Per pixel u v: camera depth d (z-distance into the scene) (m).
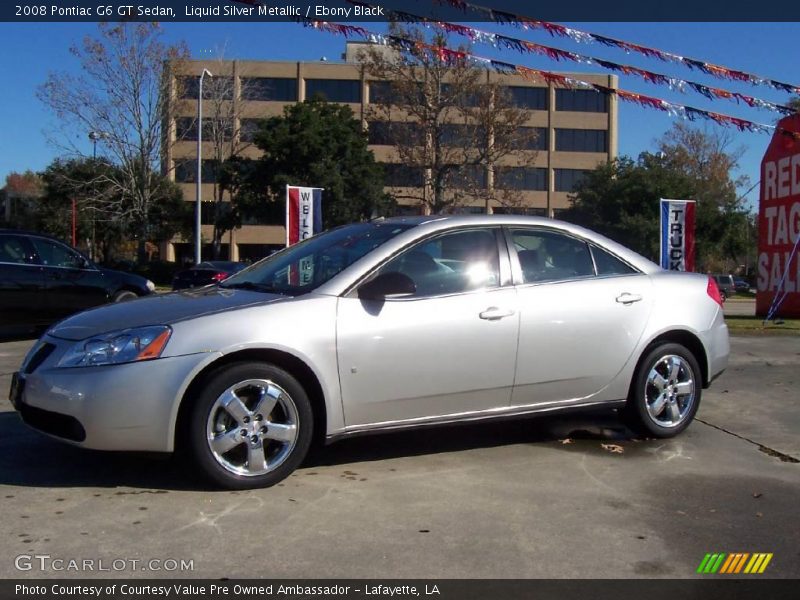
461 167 35.16
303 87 62.06
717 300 6.21
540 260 5.55
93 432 4.31
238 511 4.25
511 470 5.14
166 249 64.62
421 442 5.81
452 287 5.13
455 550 3.81
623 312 5.64
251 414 4.54
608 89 9.21
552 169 65.00
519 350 5.24
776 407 7.16
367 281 4.91
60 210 51.91
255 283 5.35
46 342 4.72
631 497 4.64
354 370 4.75
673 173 49.78
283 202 41.91
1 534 3.88
